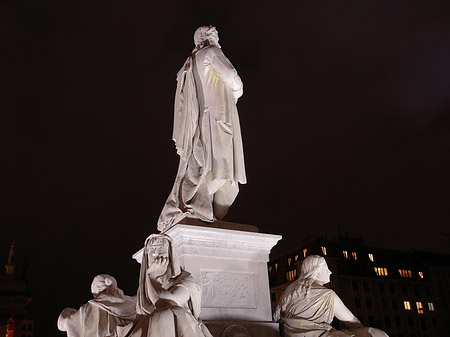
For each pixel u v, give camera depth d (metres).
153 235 4.17
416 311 41.56
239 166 5.53
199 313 4.05
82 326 4.64
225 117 5.56
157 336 3.54
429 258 45.34
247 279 4.88
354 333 4.63
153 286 3.96
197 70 5.80
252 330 4.57
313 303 4.69
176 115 5.81
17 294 33.53
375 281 40.59
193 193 5.05
